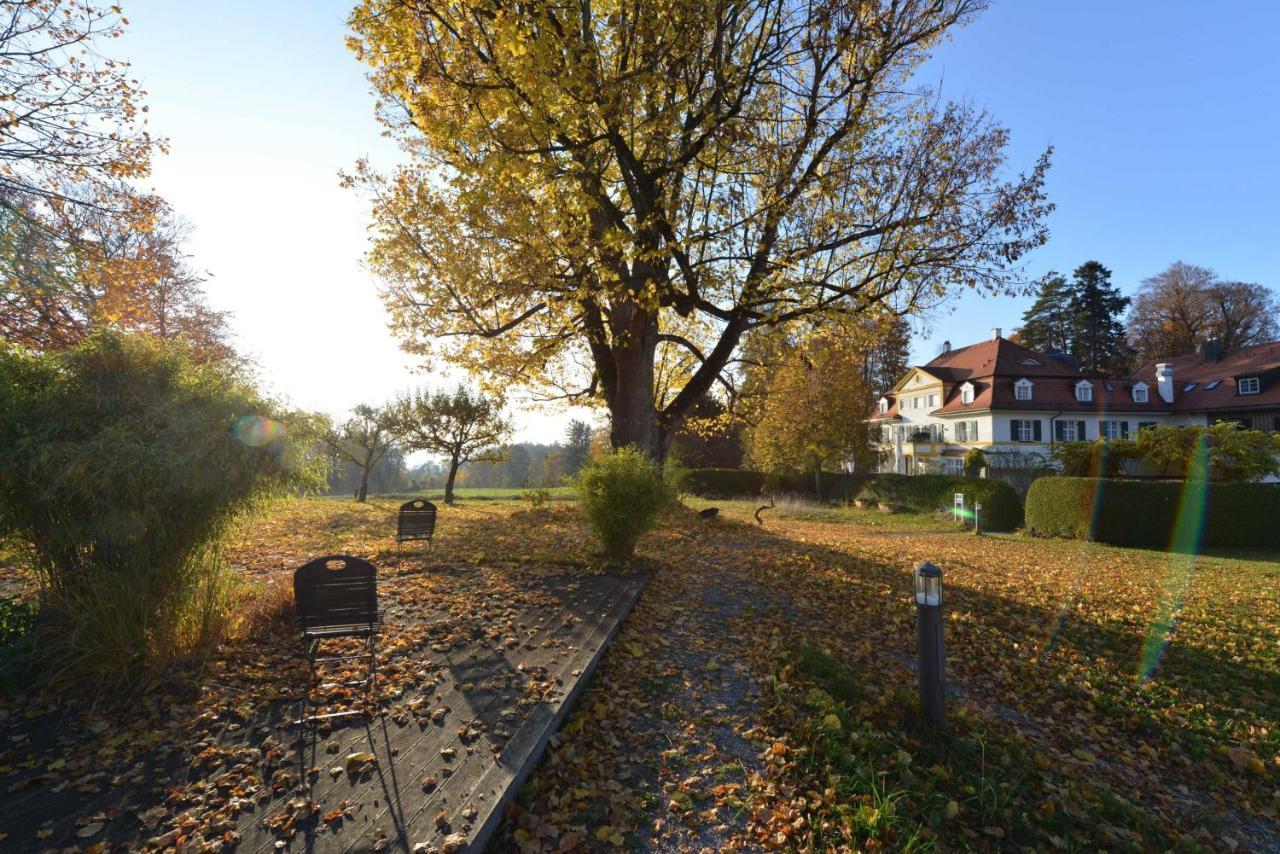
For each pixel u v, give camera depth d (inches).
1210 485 566.9
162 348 167.6
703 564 351.9
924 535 668.7
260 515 185.9
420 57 350.6
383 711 146.6
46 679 145.2
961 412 1526.8
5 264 358.9
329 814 106.3
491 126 339.3
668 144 365.7
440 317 561.0
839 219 431.5
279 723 139.8
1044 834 131.2
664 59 341.7
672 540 439.5
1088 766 167.8
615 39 357.7
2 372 144.3
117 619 150.3
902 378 2026.3
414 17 346.9
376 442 1064.8
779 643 218.8
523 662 180.1
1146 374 1704.0
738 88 378.3
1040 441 1443.2
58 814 105.2
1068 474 698.2
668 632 231.3
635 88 325.1
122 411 150.8
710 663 199.9
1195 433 629.0
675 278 448.1
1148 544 575.8
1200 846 137.9
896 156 407.5
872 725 163.8
